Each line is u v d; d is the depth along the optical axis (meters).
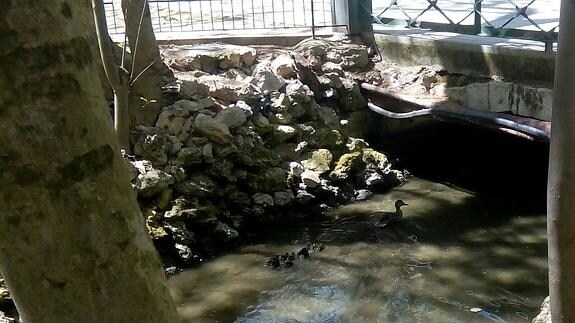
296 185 7.45
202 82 7.72
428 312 5.40
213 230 6.76
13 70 1.16
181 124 7.23
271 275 6.13
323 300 5.67
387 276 5.98
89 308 1.30
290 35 8.82
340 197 7.54
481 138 7.94
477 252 6.30
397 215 7.01
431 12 8.98
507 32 7.33
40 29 1.18
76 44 1.23
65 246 1.25
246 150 7.35
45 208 1.23
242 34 8.89
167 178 6.68
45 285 1.27
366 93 8.41
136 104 7.16
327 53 8.52
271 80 7.97
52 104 1.20
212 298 5.80
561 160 2.64
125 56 6.98
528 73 7.12
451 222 6.91
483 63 7.52
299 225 7.11
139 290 1.36
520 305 5.41
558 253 2.76
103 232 1.29
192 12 10.68
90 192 1.26
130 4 7.10
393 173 7.95
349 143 8.11
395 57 8.48
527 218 6.90
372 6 9.23
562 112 2.58
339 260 6.32
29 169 1.20
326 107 8.27
